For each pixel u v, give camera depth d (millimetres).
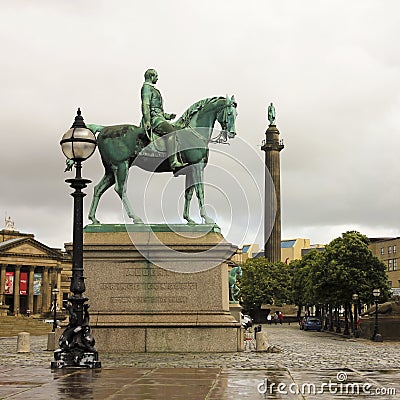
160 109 28281
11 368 18750
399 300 61000
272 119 147750
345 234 68188
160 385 14539
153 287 27812
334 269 66750
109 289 27891
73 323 18844
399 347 38625
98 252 28016
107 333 27328
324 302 69750
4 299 148000
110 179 28609
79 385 14477
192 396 12820
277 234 137875
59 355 18609
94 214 28594
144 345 27266
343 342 46156
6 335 69812
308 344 42125
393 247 134000
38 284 152500
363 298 66250
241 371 18078
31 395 12867
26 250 150875
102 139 28062
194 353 26703
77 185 19344
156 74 28547
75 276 19016
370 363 22625
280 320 116000
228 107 26984
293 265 124875
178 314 27594
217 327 27453
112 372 17375
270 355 26375
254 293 122625
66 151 19359
